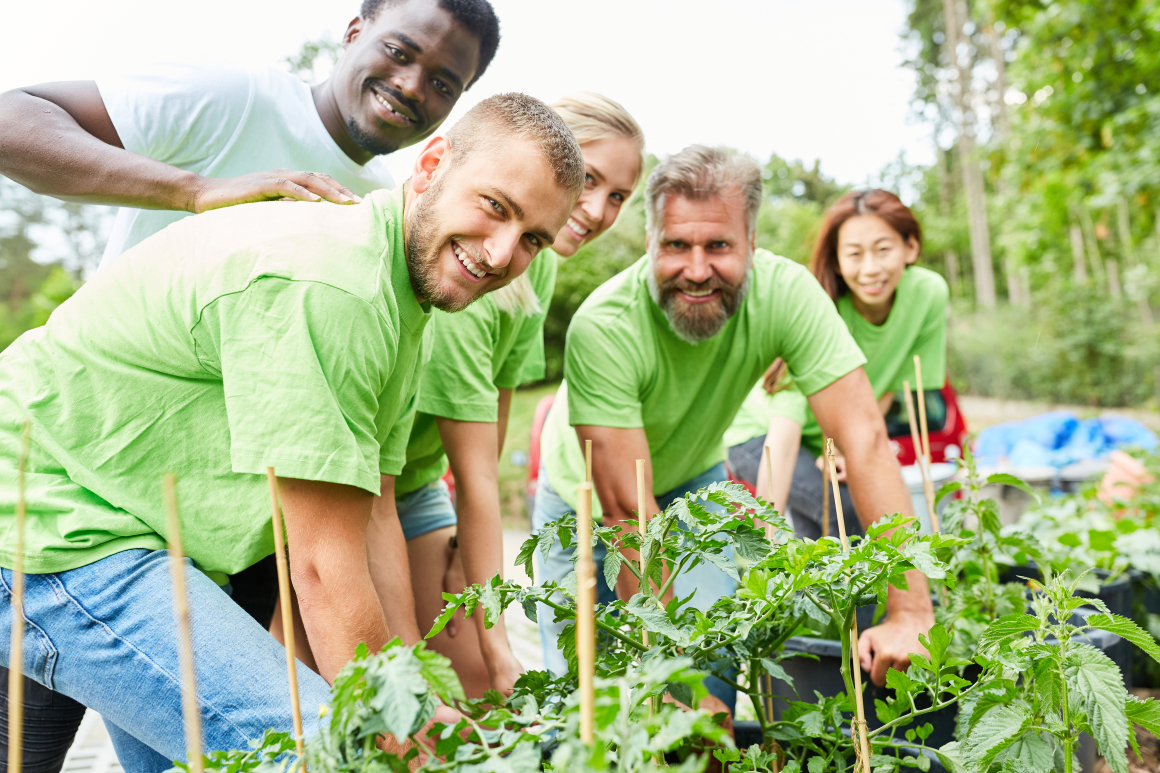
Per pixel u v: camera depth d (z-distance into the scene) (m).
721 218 2.13
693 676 0.89
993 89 29.28
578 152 1.46
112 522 1.42
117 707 1.35
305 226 1.38
